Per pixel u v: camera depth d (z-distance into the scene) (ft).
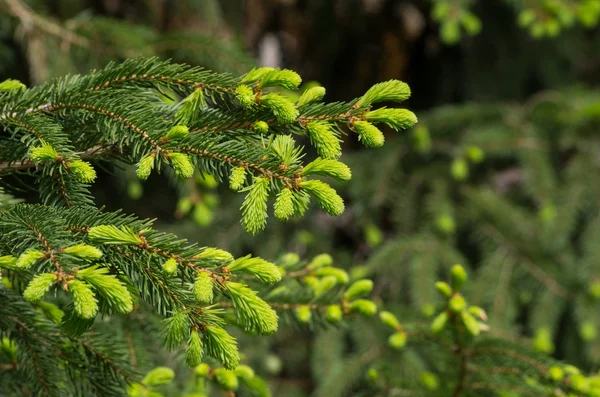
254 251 7.45
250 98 3.22
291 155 3.22
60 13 6.58
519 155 7.48
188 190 5.54
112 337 3.59
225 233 7.38
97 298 3.07
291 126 3.27
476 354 4.07
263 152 3.21
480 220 7.52
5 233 3.12
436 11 6.93
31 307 3.43
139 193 6.36
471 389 4.15
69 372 3.41
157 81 3.34
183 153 3.22
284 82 3.25
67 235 3.11
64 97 3.32
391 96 3.24
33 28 5.65
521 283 7.14
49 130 3.24
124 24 5.71
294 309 3.78
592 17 6.75
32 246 3.07
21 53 6.81
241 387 4.28
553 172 7.70
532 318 6.91
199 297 3.04
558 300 7.01
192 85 3.32
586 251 7.01
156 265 3.12
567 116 7.70
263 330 3.08
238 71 5.73
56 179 3.25
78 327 3.07
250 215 3.14
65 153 3.20
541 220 7.29
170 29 7.62
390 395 4.30
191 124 3.29
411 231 7.52
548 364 4.01
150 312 3.76
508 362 4.06
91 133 3.34
